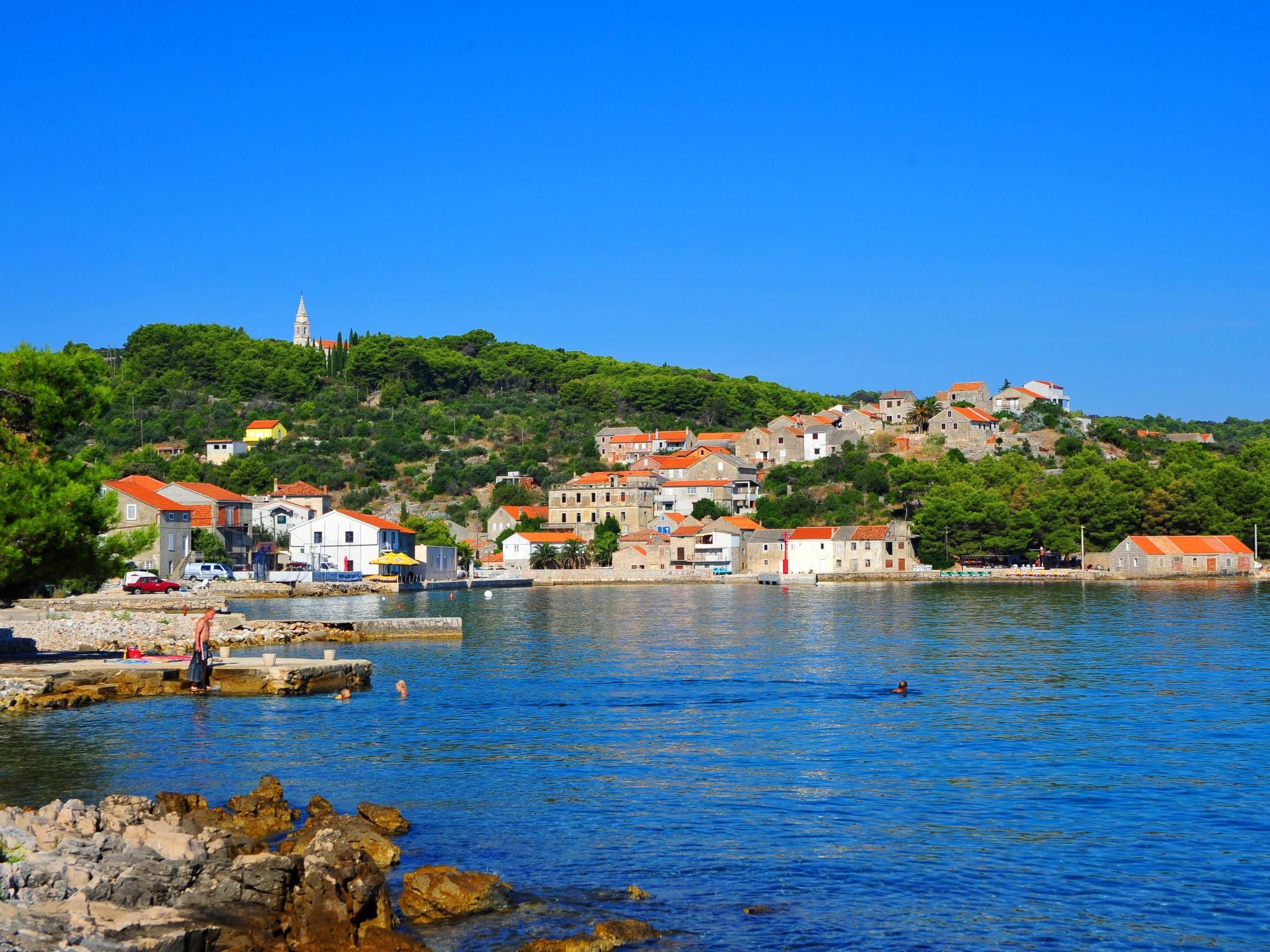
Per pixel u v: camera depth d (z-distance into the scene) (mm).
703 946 24188
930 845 30938
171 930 21594
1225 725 48062
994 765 40250
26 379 56906
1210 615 113312
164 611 102750
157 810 30281
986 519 198500
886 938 24719
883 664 70562
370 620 86062
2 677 51938
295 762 40344
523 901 26547
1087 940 24719
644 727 47719
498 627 101500
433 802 35062
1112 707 52969
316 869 24406
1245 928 25359
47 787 36156
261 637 79500
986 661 72250
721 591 173375
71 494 53719
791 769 39750
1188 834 31984
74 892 22641
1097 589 166000
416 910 25516
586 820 33094
